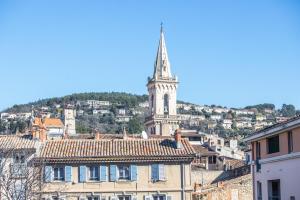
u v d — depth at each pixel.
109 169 51.78
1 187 43.09
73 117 178.00
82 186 51.34
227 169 75.81
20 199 42.97
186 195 51.81
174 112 142.88
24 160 47.38
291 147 37.06
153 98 144.12
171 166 52.22
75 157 51.19
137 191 51.53
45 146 53.25
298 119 34.38
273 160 39.88
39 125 54.88
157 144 54.22
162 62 144.62
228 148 103.19
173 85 143.12
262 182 42.69
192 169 74.06
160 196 51.72
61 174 51.47
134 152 52.28
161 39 146.12
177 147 53.19
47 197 50.47
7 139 52.91
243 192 52.56
